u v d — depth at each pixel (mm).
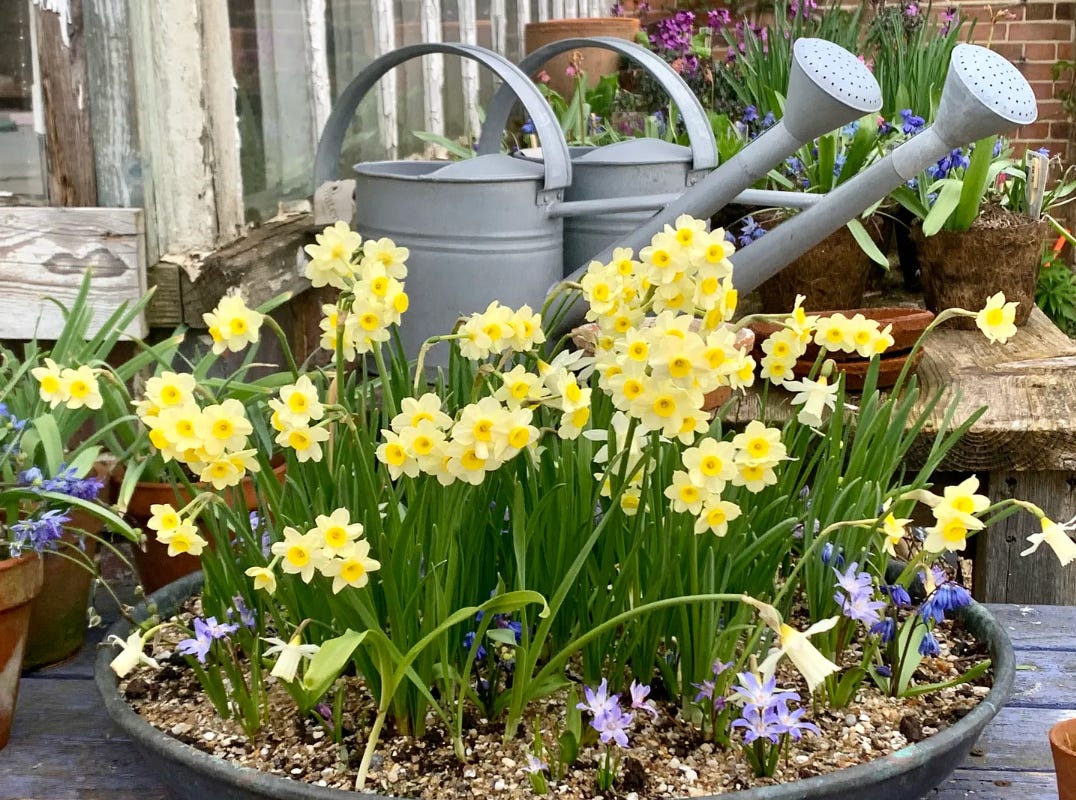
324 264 922
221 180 1572
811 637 979
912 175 1291
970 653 1018
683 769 882
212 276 1481
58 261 1451
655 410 802
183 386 833
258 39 1705
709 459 830
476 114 2898
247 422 829
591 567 938
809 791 810
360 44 2129
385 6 2219
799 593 1097
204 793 853
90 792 944
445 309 1485
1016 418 1448
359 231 1573
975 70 1220
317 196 1689
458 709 882
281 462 1278
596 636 917
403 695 900
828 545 978
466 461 793
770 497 1002
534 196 1474
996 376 1627
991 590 1486
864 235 1844
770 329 1565
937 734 859
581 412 832
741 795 800
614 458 873
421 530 886
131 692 966
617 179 1623
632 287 902
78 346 1222
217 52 1551
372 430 988
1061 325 2947
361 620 886
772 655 856
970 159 1880
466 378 1021
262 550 1005
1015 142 4398
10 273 1457
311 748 902
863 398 1033
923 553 987
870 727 931
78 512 1122
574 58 2852
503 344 902
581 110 2395
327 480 955
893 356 1595
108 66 1438
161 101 1455
